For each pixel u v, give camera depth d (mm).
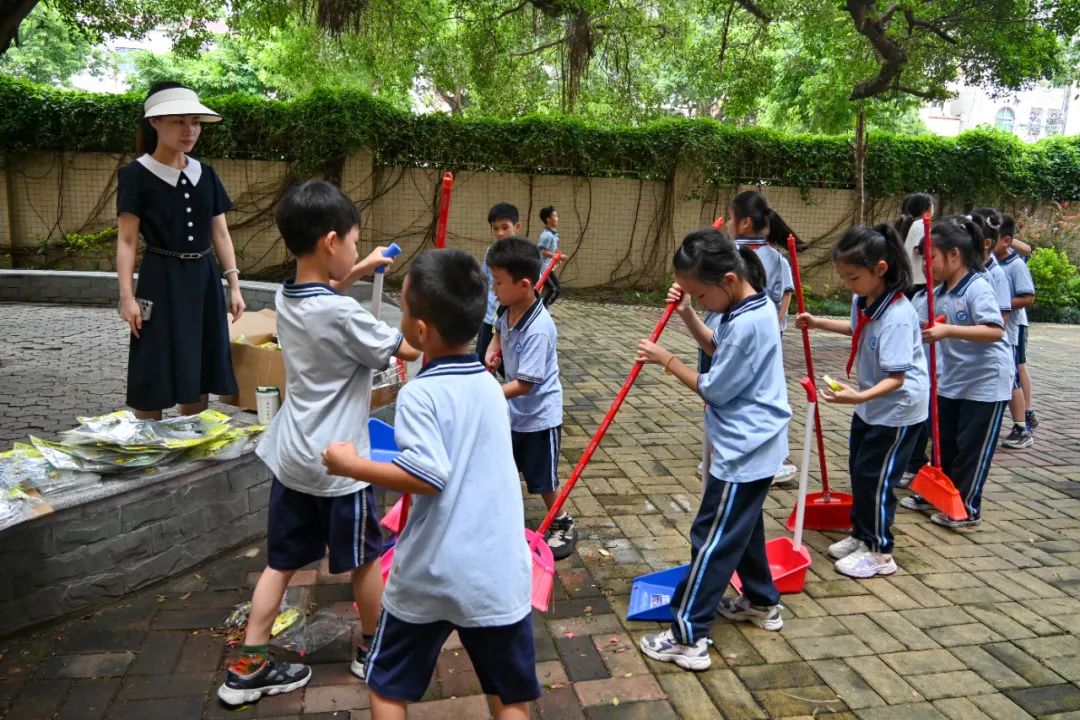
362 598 2281
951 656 2551
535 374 2803
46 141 10148
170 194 3160
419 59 12281
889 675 2434
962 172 11469
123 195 3092
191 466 2809
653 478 4066
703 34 12602
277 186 10656
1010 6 7996
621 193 11188
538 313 2836
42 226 10469
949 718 2234
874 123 13172
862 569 3088
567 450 4484
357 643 2480
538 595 2484
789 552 3049
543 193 11133
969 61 8625
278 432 2230
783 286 3928
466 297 1664
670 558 3166
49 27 17875
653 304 10758
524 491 3842
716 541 2420
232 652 2395
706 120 11000
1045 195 11711
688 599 2434
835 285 11633
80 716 2090
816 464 4453
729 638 2623
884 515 3090
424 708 2180
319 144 10430
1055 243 11477
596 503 3717
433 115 10758
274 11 8914
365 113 10500
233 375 3529
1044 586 3068
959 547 3426
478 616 1646
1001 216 4648
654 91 13258
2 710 2094
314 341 2092
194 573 2848
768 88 10141
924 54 8586
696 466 4262
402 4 10508
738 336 2346
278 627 2543
